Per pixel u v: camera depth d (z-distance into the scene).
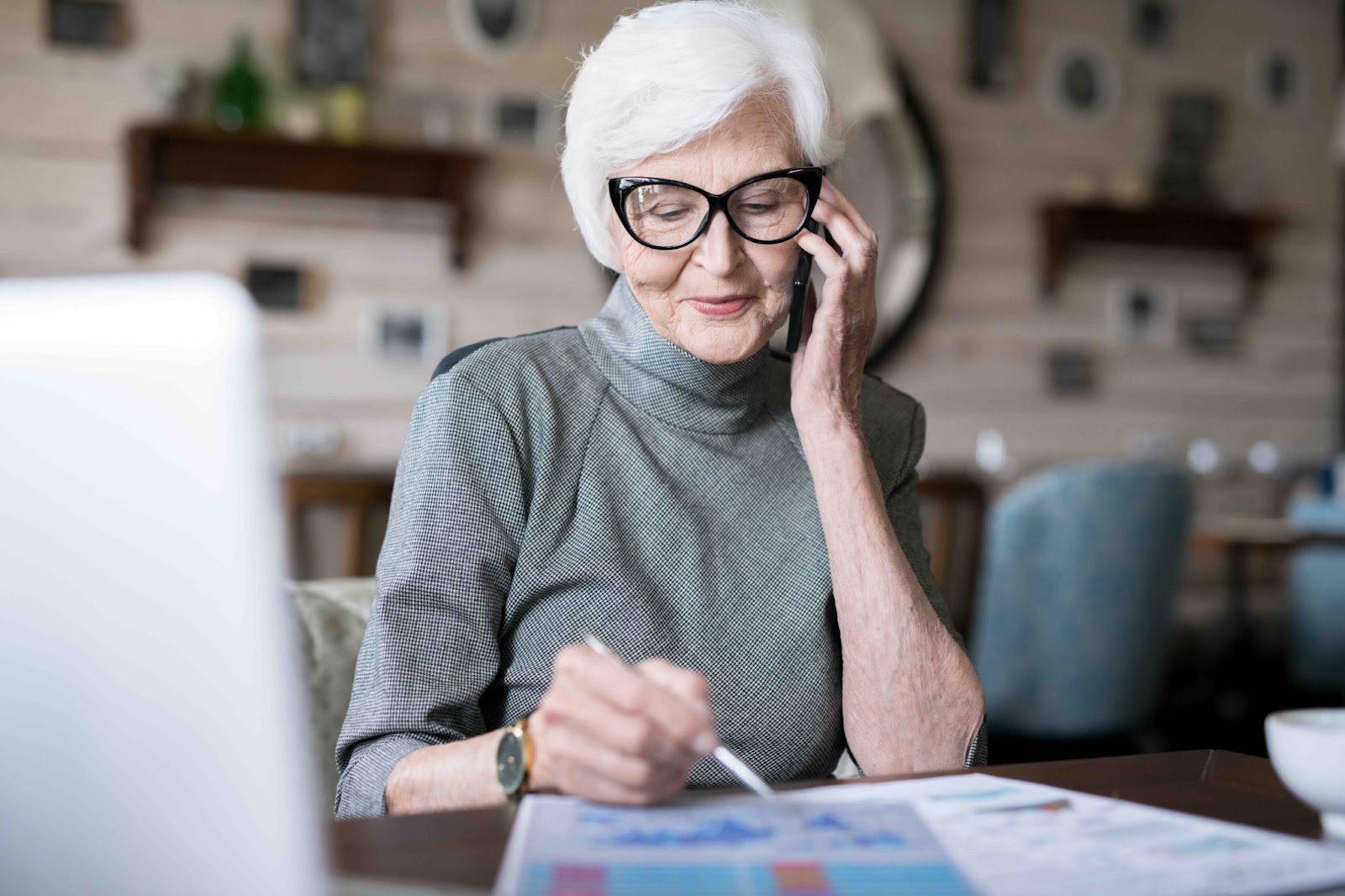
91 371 0.42
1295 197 4.84
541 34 3.78
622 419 1.04
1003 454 4.35
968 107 4.29
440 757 0.79
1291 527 3.92
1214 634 4.20
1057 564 2.87
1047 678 2.91
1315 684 4.20
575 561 0.98
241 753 0.44
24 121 3.28
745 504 1.05
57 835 0.42
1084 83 4.46
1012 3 4.34
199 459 0.43
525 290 3.78
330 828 0.65
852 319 1.03
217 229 3.46
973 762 0.97
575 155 1.02
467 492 0.95
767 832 0.63
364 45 3.56
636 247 0.99
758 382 1.09
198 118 3.40
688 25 0.96
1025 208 4.39
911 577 1.00
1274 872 0.57
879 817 0.66
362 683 0.90
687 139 0.94
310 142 3.39
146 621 0.43
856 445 1.02
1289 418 4.88
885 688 0.97
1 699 0.42
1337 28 4.91
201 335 0.43
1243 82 4.74
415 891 0.55
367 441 3.61
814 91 0.97
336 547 3.16
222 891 0.43
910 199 4.16
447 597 0.92
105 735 0.42
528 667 0.96
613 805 0.69
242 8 3.44
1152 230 4.52
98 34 3.32
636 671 0.70
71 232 3.32
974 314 4.34
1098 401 4.55
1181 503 2.96
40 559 0.42
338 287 3.58
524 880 0.55
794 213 0.99
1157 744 3.68
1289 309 4.88
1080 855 0.60
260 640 0.44
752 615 1.01
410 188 3.57
